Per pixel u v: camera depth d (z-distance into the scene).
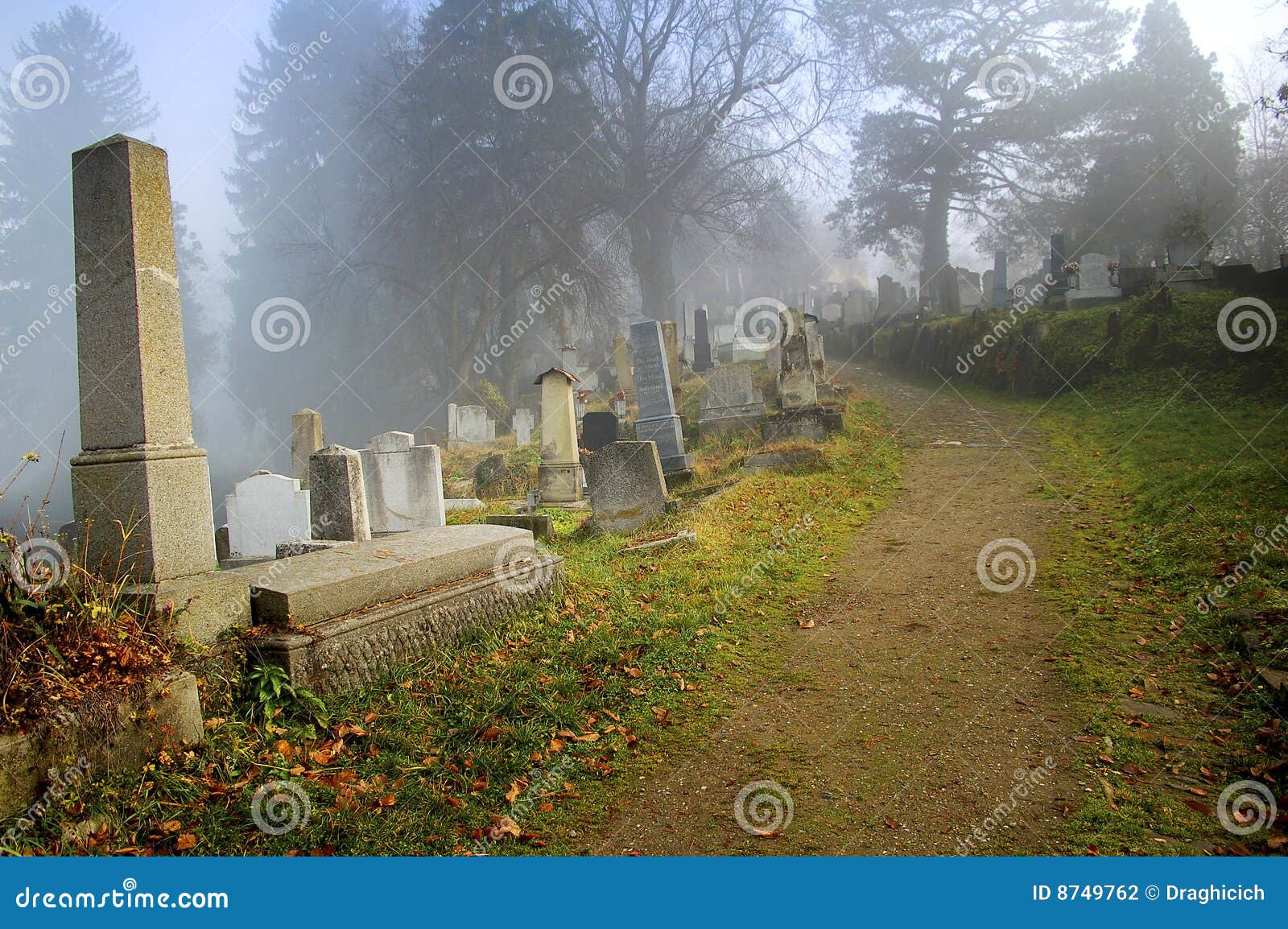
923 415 19.73
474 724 5.22
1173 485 10.54
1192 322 17.92
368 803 4.38
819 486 13.12
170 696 4.54
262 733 4.84
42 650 4.29
